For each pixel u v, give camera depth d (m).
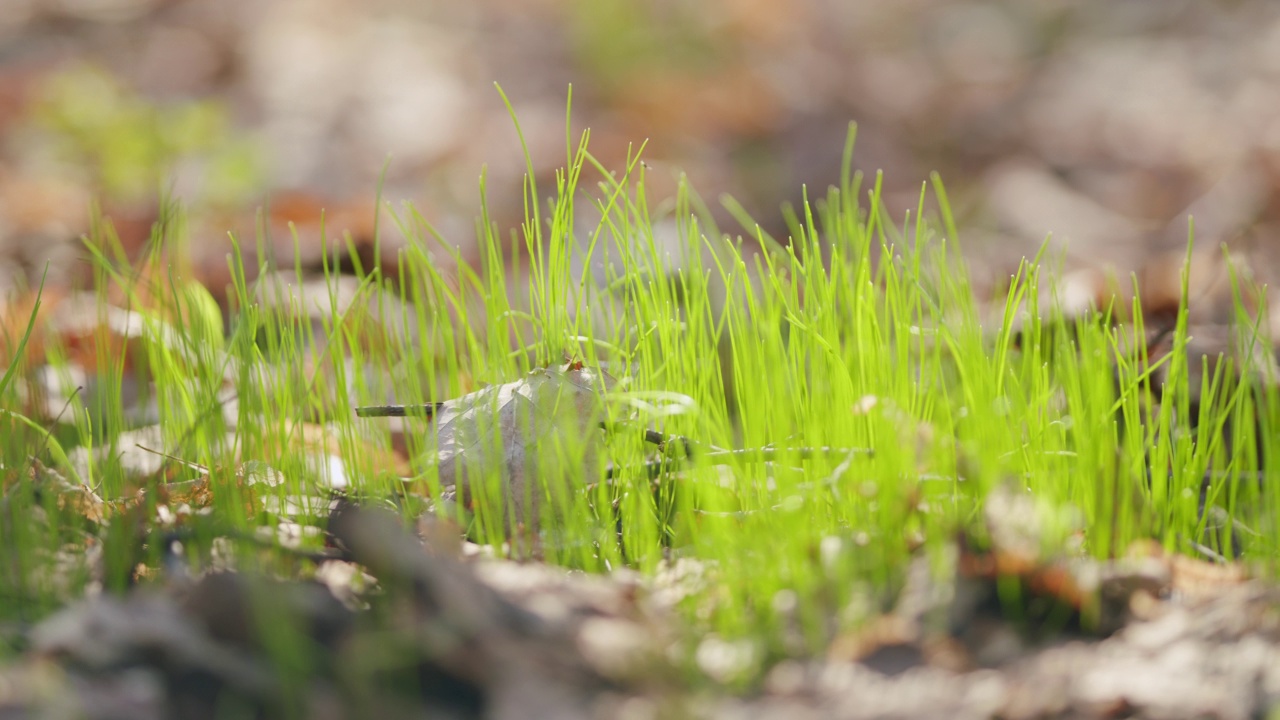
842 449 0.44
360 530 0.41
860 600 0.41
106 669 0.39
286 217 0.85
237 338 0.46
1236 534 0.46
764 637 0.41
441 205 0.99
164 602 0.40
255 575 0.40
